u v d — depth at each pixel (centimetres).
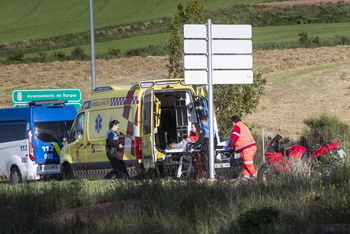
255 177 5531
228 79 5956
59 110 7506
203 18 8438
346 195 3447
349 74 14488
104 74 16925
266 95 13162
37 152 7288
